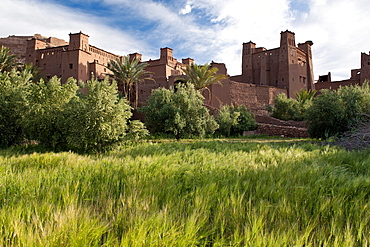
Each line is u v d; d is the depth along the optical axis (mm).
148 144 12742
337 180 4605
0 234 2480
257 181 4414
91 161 6691
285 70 46594
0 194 3670
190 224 2656
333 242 2527
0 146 11766
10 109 12102
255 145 12266
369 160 6531
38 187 4035
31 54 44719
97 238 2502
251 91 40531
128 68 28359
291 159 7117
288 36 47688
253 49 53875
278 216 3105
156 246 2359
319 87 54062
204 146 12203
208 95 36938
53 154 7594
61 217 2682
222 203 3301
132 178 4523
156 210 3156
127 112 10461
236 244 2459
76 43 41406
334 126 15461
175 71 44969
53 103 10914
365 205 3326
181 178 4945
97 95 9539
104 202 3465
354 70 51906
